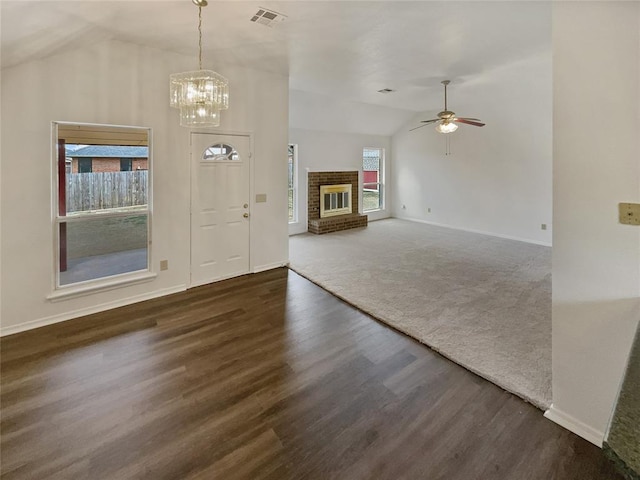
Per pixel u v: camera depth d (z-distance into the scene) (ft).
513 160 22.29
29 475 5.18
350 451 5.69
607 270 5.52
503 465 5.40
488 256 18.02
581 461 5.45
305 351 8.80
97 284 11.02
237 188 14.26
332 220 24.68
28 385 7.30
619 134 5.23
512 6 8.73
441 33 10.44
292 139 23.43
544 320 10.37
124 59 10.85
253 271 15.15
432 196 27.58
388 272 15.16
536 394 6.96
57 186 10.23
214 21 9.36
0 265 9.39
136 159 11.58
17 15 6.82
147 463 5.42
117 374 7.75
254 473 5.27
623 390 3.10
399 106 23.11
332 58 12.67
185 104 8.57
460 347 8.82
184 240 12.91
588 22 5.40
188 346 9.00
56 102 9.80
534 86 17.48
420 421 6.36
